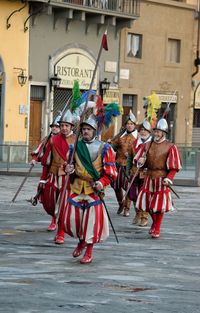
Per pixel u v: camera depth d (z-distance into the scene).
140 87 40.25
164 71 41.34
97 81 38.25
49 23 36.00
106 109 13.01
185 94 42.59
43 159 12.55
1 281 8.63
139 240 12.58
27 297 7.77
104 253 10.98
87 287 8.39
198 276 9.35
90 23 37.66
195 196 22.11
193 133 43.44
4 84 34.50
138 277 9.12
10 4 34.38
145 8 39.91
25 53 35.16
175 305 7.59
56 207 12.66
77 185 9.86
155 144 13.00
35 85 35.81
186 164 28.48
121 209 16.38
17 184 25.09
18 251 11.00
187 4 42.03
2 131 34.59
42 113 36.31
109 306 7.45
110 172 9.82
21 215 15.82
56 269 9.52
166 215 16.64
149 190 12.94
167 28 41.22
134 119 16.14
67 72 36.97
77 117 12.50
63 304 7.48
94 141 9.95
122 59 39.28
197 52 42.94
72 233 10.01
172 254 11.13
